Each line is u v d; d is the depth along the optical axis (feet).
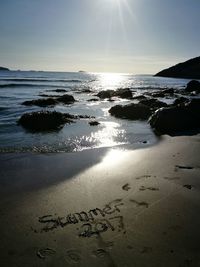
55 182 19.58
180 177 20.22
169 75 379.14
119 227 14.12
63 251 12.43
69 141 31.78
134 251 12.39
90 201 16.79
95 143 31.14
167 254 12.19
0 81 175.73
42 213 15.46
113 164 23.38
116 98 86.12
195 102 40.42
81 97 89.20
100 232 13.74
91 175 20.88
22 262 11.78
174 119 37.73
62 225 14.34
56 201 16.80
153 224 14.34
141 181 19.58
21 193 17.84
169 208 15.87
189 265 11.57
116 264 11.68
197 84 121.08
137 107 50.47
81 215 15.26
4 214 15.33
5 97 80.59
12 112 52.47
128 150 27.94
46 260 11.90
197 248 12.54
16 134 34.88
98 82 220.23
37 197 17.30
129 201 16.72
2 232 13.73
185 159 24.30
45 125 39.01
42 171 21.76
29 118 39.88
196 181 19.53
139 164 23.22
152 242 12.96
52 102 65.98
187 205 16.20
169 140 31.96
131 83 209.56
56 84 167.53
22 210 15.78
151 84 193.47
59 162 24.02
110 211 15.64
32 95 88.99
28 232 13.75
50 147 28.96
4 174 21.07
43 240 13.15
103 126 41.11
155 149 27.94
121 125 42.27
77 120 45.11
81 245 12.82
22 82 174.91
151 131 37.81
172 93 101.86
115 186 18.85
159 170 21.68
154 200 16.79
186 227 14.06
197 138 32.55
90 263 11.74
